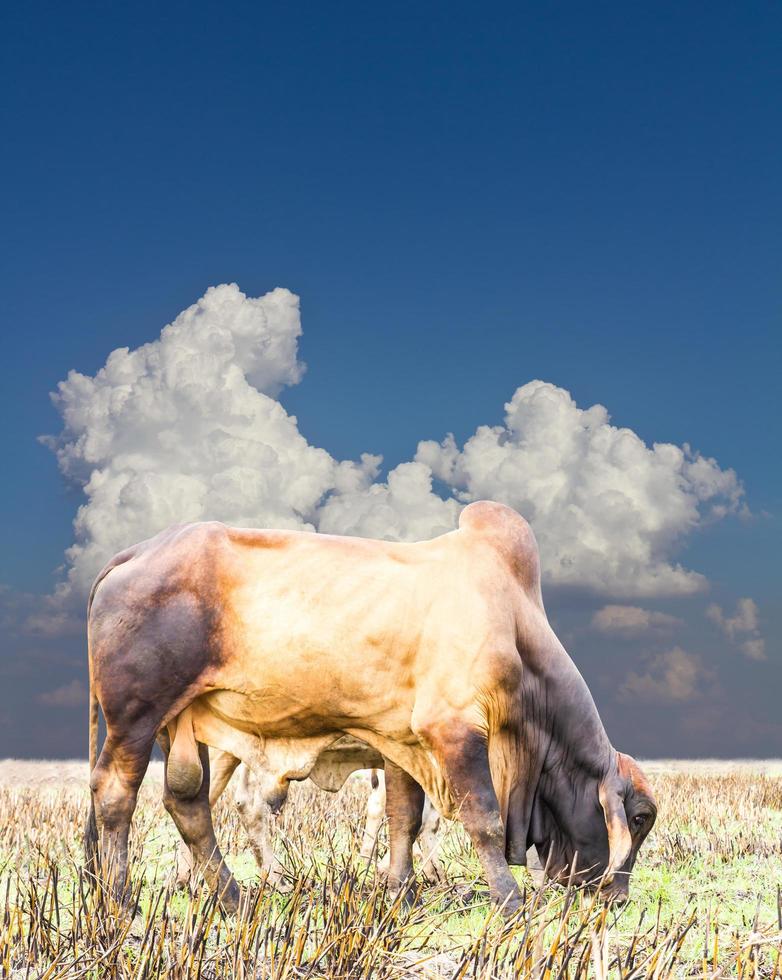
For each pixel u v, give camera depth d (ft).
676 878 21.08
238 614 17.13
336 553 17.42
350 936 12.35
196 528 17.58
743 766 65.26
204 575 17.17
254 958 12.35
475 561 17.58
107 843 16.76
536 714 17.81
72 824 28.40
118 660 16.98
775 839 26.89
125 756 16.93
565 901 12.90
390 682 16.93
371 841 21.52
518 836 17.94
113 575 17.53
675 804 34.96
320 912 14.56
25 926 14.17
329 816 27.71
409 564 17.39
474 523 18.13
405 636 16.89
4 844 24.32
